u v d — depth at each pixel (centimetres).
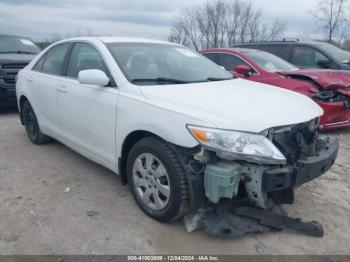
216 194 278
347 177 445
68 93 421
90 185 406
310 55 830
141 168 333
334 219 344
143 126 317
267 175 275
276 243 303
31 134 557
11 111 841
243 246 298
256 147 271
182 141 286
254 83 416
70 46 454
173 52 434
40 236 307
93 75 354
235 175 276
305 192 399
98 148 390
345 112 620
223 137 269
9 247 291
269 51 897
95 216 339
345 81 644
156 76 372
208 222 305
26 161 480
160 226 323
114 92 356
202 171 288
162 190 313
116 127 350
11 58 804
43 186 404
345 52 854
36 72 518
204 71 420
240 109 293
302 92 600
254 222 311
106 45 397
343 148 566
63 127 454
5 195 381
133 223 327
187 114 288
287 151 294
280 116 295
